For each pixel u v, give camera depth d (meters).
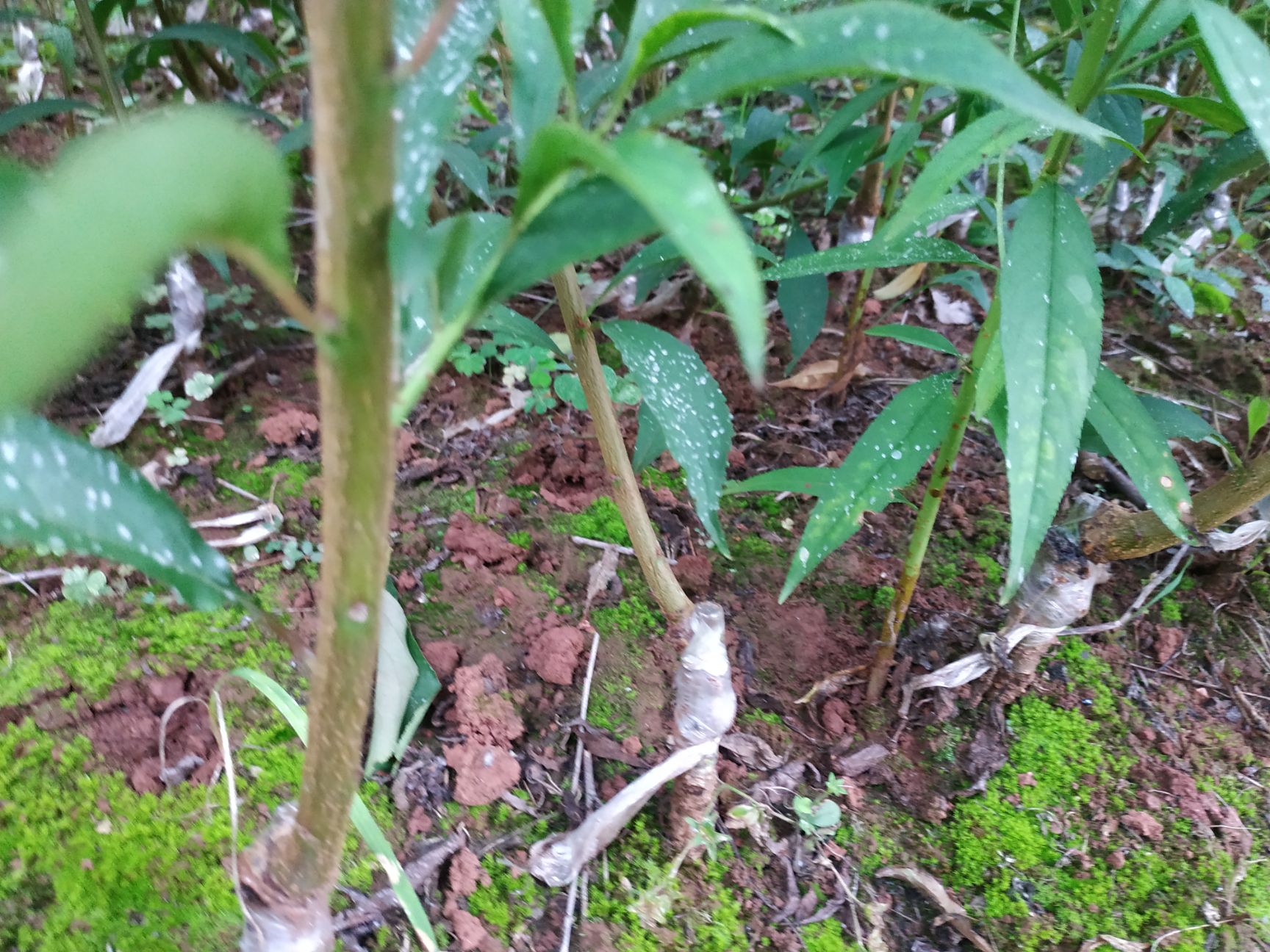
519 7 0.22
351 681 0.20
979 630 0.45
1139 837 0.39
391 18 0.13
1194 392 0.59
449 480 0.53
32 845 0.35
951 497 0.53
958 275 0.52
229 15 0.80
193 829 0.36
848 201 0.70
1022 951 0.36
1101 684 0.44
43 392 0.09
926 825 0.40
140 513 0.22
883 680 0.42
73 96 0.64
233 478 0.51
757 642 0.45
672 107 0.18
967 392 0.33
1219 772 0.41
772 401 0.59
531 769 0.40
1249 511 0.49
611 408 0.31
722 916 0.36
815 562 0.33
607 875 0.37
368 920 0.35
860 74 0.18
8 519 0.20
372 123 0.13
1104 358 0.62
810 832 0.39
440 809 0.38
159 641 0.43
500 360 0.59
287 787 0.38
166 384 0.56
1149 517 0.40
